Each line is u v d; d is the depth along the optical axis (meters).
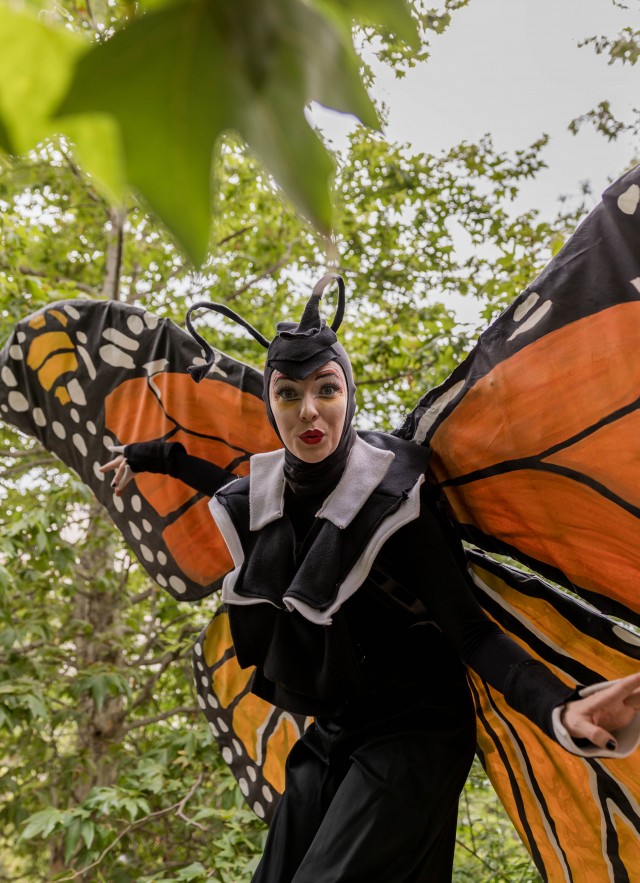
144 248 6.57
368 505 1.66
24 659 4.79
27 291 5.63
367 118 0.27
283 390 1.68
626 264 1.48
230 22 0.25
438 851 1.75
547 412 1.64
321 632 1.68
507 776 2.05
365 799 1.62
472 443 1.75
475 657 1.59
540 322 1.60
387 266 6.23
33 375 2.49
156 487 2.40
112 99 0.24
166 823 5.04
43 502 5.35
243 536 1.78
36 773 5.42
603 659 1.83
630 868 1.92
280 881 1.74
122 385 2.39
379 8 0.27
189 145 0.25
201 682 2.53
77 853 4.29
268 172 0.26
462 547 1.89
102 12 0.37
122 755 5.23
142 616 6.84
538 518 1.78
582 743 1.35
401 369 5.84
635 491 1.62
